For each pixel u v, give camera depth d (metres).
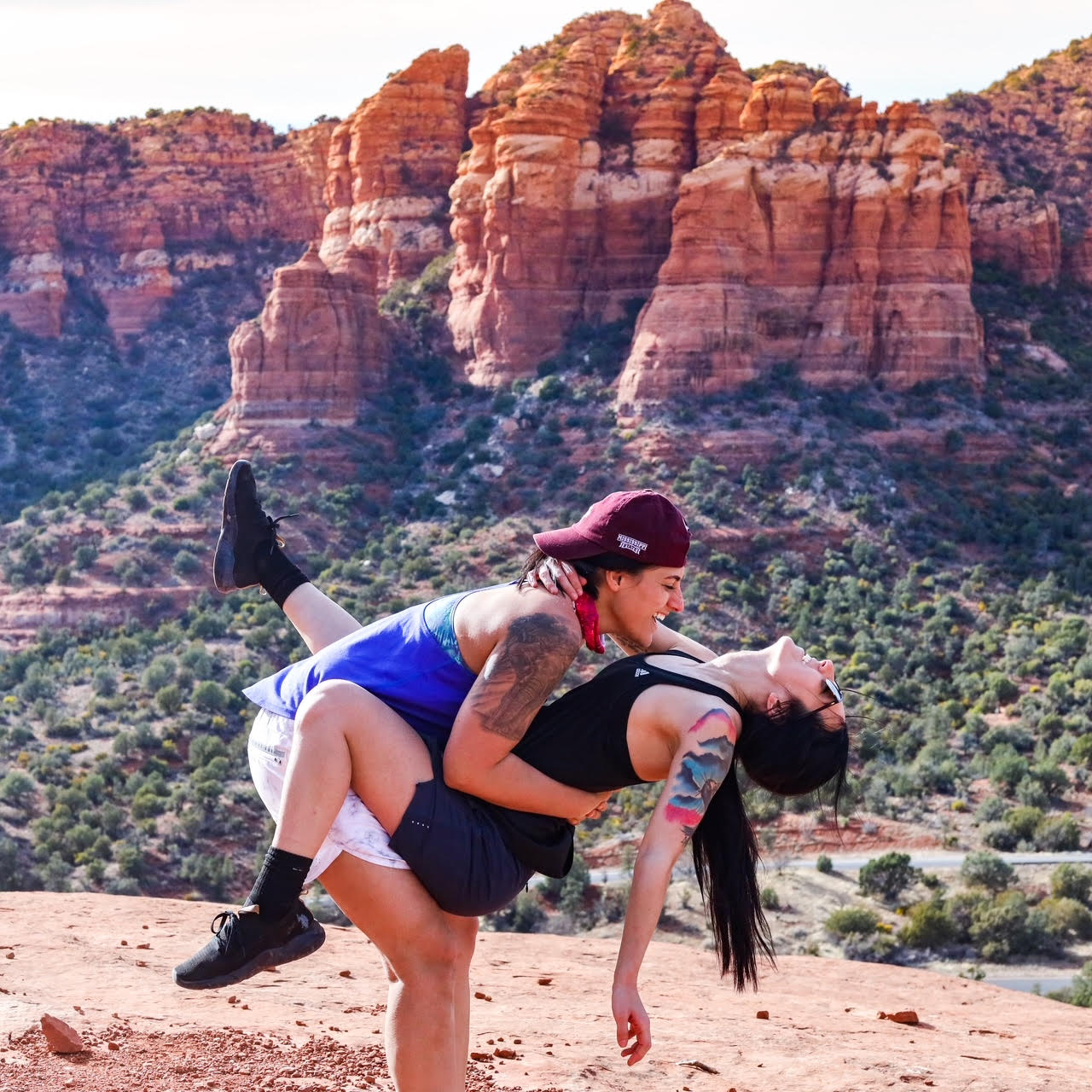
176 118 175.12
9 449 140.12
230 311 166.62
